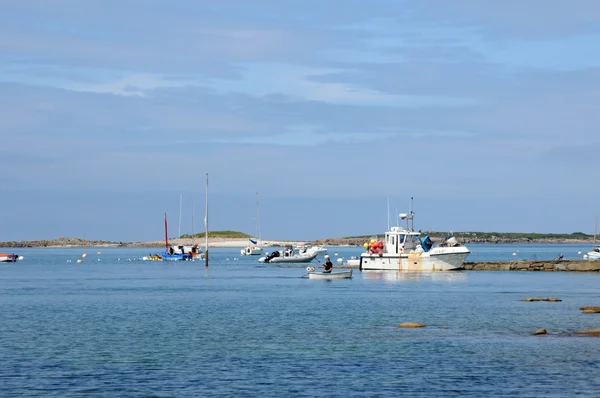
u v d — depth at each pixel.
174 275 184.25
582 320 81.81
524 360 58.25
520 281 148.12
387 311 92.06
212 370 54.91
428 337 69.75
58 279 170.38
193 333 73.00
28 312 93.06
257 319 84.12
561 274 175.00
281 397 47.56
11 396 47.66
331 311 92.38
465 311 91.62
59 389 49.44
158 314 89.88
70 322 82.25
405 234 171.38
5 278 175.50
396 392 48.78
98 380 51.84
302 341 67.62
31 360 58.66
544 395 48.16
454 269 170.88
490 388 49.75
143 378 52.41
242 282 152.88
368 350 62.72
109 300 110.44
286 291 125.50
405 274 165.88
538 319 82.94
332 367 55.91
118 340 68.62
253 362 57.72
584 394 48.31
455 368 55.47
